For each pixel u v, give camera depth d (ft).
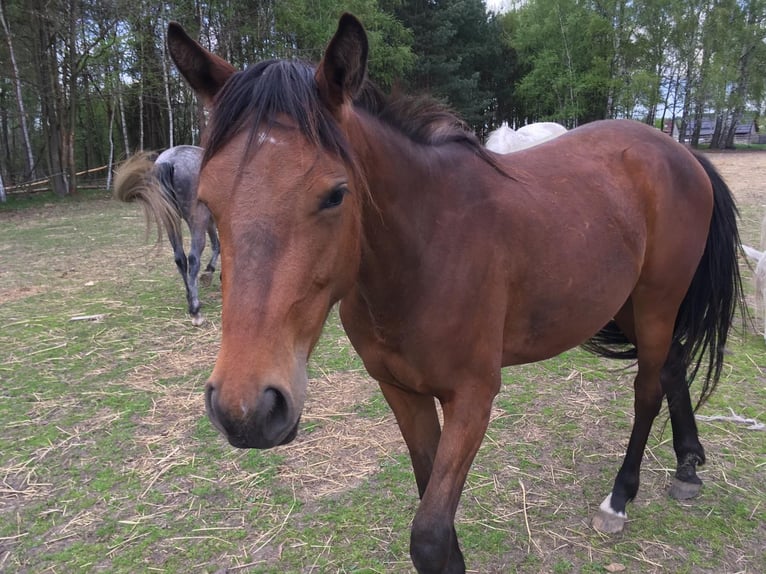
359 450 8.87
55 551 6.88
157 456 8.89
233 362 3.17
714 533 6.77
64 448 9.16
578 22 77.87
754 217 26.53
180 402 10.73
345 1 55.36
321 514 7.37
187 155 15.64
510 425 9.48
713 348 7.47
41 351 13.21
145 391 11.21
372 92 4.83
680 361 7.47
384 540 6.84
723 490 7.57
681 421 7.63
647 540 6.70
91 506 7.72
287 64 3.75
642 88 75.51
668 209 6.57
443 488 4.66
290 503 7.62
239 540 6.95
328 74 3.69
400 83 5.41
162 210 13.44
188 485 8.13
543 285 5.43
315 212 3.39
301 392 3.42
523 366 12.04
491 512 7.29
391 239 4.39
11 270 21.21
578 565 6.34
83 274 20.62
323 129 3.49
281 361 3.27
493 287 4.96
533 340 5.74
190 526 7.24
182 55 4.13
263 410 3.11
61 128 46.34
